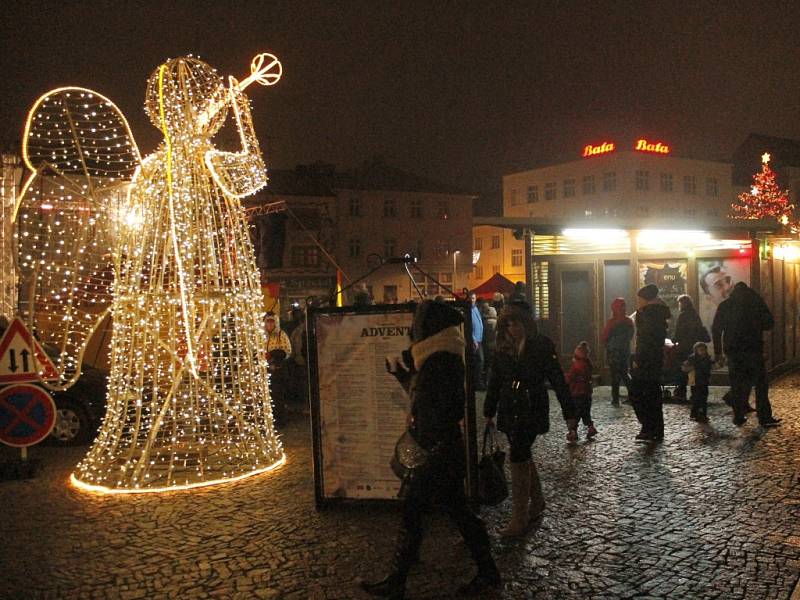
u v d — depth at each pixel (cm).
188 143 788
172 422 866
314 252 4028
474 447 611
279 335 1188
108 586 496
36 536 602
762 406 983
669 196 5841
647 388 900
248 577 503
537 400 588
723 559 511
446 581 493
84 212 872
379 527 593
